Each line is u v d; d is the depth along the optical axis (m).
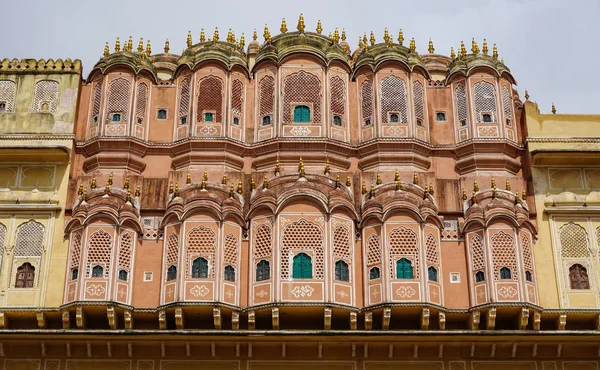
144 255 22.56
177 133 24.38
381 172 23.67
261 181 23.59
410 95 24.56
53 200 23.05
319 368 21.64
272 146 23.86
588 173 23.78
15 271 22.39
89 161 23.83
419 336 21.38
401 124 24.22
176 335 21.27
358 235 22.59
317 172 23.69
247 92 24.92
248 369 21.59
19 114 24.02
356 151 24.14
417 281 21.75
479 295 21.98
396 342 21.58
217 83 24.64
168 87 25.00
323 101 24.41
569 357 21.97
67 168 23.48
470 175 23.88
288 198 22.31
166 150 24.19
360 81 25.00
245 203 23.17
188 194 22.83
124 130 24.05
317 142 23.80
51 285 22.17
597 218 23.19
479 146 23.98
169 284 21.95
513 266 22.09
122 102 24.45
